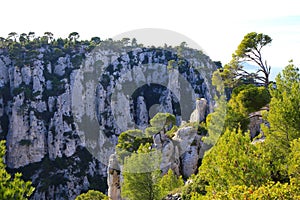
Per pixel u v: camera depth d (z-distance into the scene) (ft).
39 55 403.13
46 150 344.08
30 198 302.04
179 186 97.71
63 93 367.66
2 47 416.26
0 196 30.37
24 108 348.18
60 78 389.19
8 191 30.83
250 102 125.49
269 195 42.04
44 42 451.94
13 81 377.91
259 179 53.01
